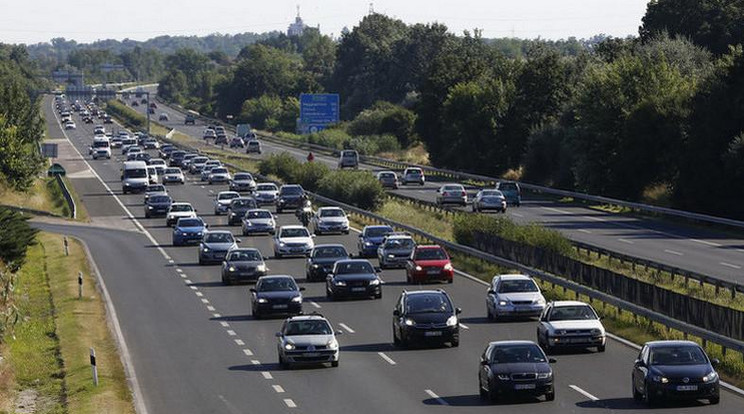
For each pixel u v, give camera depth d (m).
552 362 63.34
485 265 125.44
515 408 61.12
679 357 61.69
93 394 69.31
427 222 172.25
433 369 73.81
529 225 134.75
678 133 195.88
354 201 197.62
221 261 136.00
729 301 96.44
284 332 76.25
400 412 61.16
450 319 81.38
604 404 61.50
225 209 194.25
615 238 149.00
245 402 65.19
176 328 93.62
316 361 74.50
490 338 84.81
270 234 167.25
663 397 59.91
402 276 122.94
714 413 58.31
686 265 121.00
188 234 156.12
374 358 78.44
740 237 150.25
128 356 82.06
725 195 175.38
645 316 85.12
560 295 102.12
